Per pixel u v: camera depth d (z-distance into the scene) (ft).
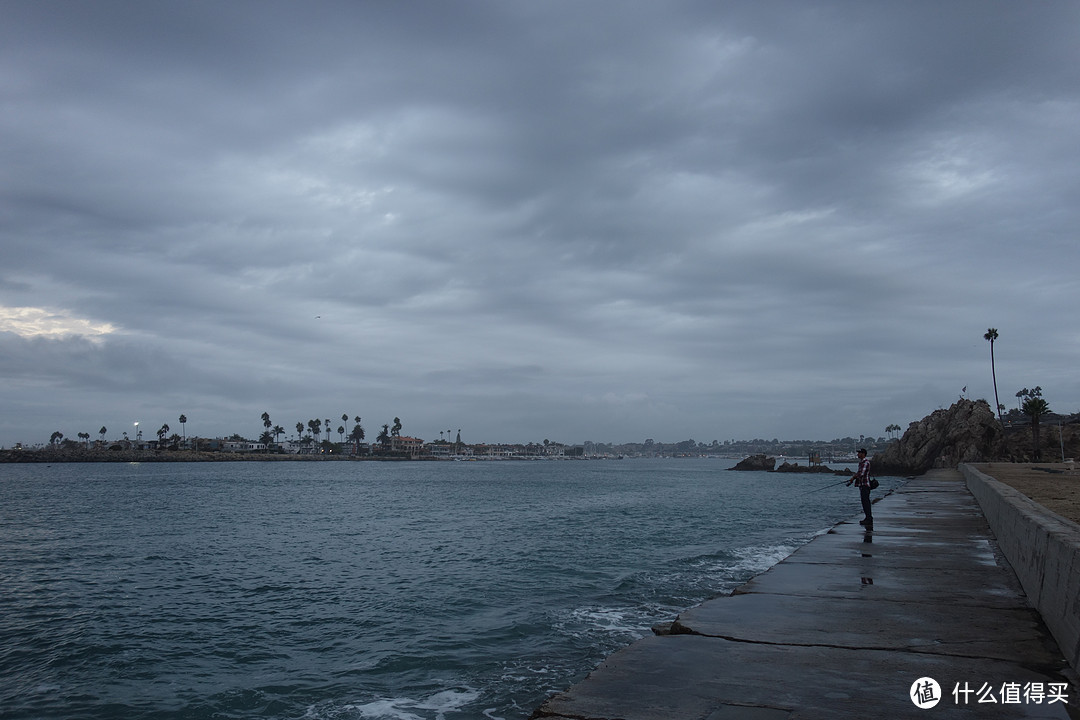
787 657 20.97
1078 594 19.99
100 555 75.97
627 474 485.56
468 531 97.60
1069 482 100.42
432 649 35.63
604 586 51.19
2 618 45.16
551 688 28.91
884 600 28.91
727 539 82.02
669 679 18.99
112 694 30.53
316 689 30.35
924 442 315.99
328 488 260.42
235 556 74.23
